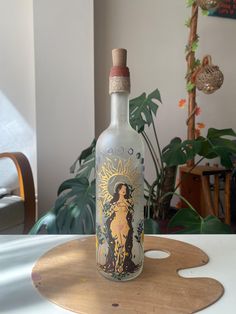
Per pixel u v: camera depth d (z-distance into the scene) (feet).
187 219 3.19
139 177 1.50
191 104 6.43
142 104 4.66
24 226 5.19
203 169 6.40
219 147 4.57
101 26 7.14
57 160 6.48
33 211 5.42
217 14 7.97
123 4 7.28
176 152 4.52
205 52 8.05
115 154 1.49
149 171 7.30
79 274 1.51
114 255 1.44
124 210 1.45
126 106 1.56
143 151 1.55
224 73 8.23
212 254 1.75
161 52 7.64
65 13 6.34
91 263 1.63
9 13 6.54
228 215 6.61
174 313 1.17
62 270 1.55
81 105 6.55
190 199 6.61
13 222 4.93
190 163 6.44
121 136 1.52
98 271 1.53
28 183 5.36
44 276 1.49
